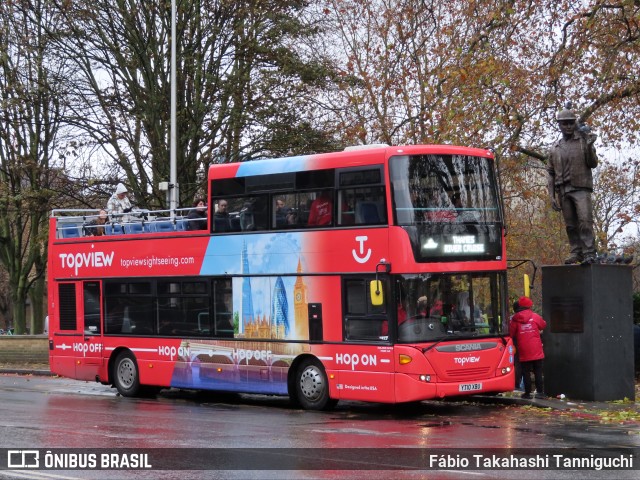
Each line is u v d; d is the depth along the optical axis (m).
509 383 16.58
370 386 15.82
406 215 15.62
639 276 40.53
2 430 13.73
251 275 17.94
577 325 17.16
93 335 21.42
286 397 20.84
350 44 32.38
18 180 33.47
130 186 31.30
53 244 22.53
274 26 30.94
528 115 24.47
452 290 15.99
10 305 79.38
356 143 30.92
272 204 17.61
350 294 16.22
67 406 18.23
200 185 31.25
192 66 29.97
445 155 16.23
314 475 9.64
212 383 18.69
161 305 19.94
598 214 34.88
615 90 23.92
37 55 30.78
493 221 16.70
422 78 28.72
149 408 17.83
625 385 17.23
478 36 24.16
